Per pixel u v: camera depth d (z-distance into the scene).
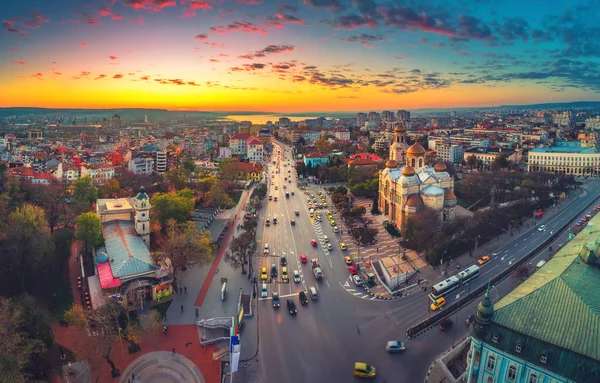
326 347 120.56
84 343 111.00
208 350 119.69
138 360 114.44
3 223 157.75
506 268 170.75
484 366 93.25
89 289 142.88
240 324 129.75
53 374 106.12
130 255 148.88
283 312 139.50
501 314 92.38
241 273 167.75
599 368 77.06
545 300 91.25
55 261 167.00
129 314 134.00
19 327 105.56
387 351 118.31
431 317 133.50
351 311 140.38
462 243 191.12
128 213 193.00
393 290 154.88
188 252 152.62
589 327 82.56
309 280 163.88
